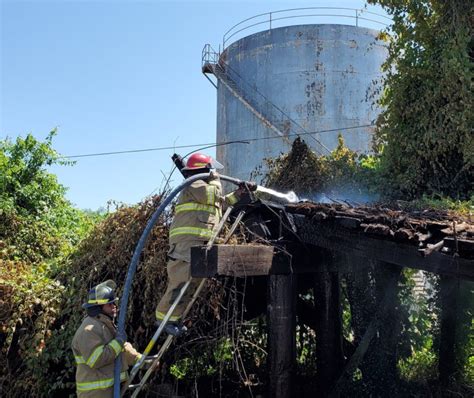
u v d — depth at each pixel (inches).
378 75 767.1
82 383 152.2
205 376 277.0
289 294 199.5
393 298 266.8
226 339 227.1
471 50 356.5
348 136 737.0
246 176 775.7
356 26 772.6
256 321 292.7
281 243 202.5
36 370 215.6
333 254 229.1
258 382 280.8
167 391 225.1
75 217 470.3
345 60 754.8
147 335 219.6
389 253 179.0
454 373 273.4
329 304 247.8
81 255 251.9
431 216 209.2
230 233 181.3
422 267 167.8
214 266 163.3
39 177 457.7
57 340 220.5
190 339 228.5
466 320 279.7
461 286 279.6
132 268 156.4
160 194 229.6
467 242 146.6
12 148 456.8
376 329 258.2
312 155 373.4
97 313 156.8
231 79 832.9
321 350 245.8
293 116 746.8
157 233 220.4
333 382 242.8
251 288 253.9
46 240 348.2
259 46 794.2
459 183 345.1
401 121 373.7
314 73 749.3
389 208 235.1
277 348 196.2
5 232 334.6
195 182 167.6
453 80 335.9
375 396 264.8
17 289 228.5
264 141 760.3
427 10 365.7
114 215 245.0
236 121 808.9
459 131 338.6
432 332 298.8
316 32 759.1
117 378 151.7
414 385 277.6
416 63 369.7
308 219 205.3
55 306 229.3
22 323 226.1
